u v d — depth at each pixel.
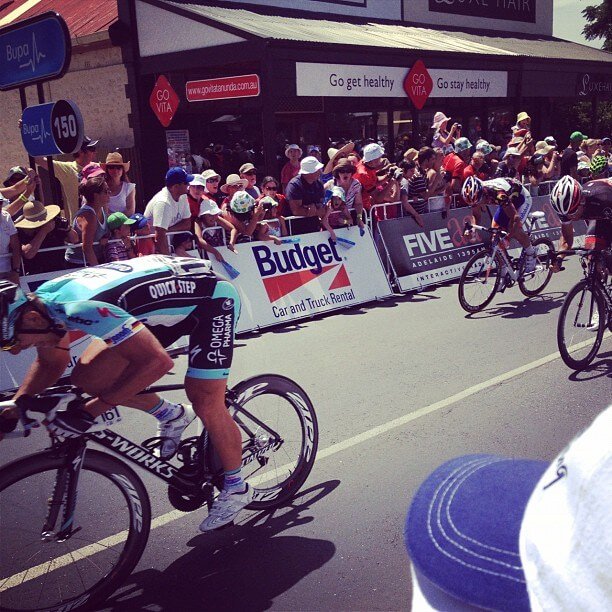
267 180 7.43
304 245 6.93
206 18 9.14
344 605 2.38
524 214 6.71
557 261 6.30
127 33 10.10
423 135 14.20
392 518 2.93
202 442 2.83
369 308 7.07
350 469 3.43
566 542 0.60
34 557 2.48
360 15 12.88
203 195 6.34
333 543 2.77
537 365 4.91
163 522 3.02
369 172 7.62
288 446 3.23
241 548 2.78
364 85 9.97
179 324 2.67
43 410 2.23
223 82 9.52
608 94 16.70
